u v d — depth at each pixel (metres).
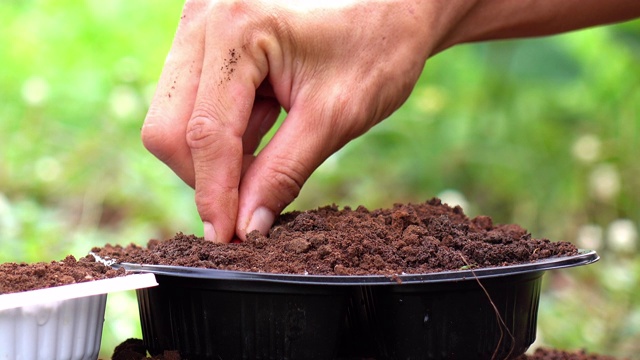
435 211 0.63
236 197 0.59
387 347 0.56
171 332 0.56
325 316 0.55
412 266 0.56
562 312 1.03
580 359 0.66
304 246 0.57
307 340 0.55
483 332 0.56
